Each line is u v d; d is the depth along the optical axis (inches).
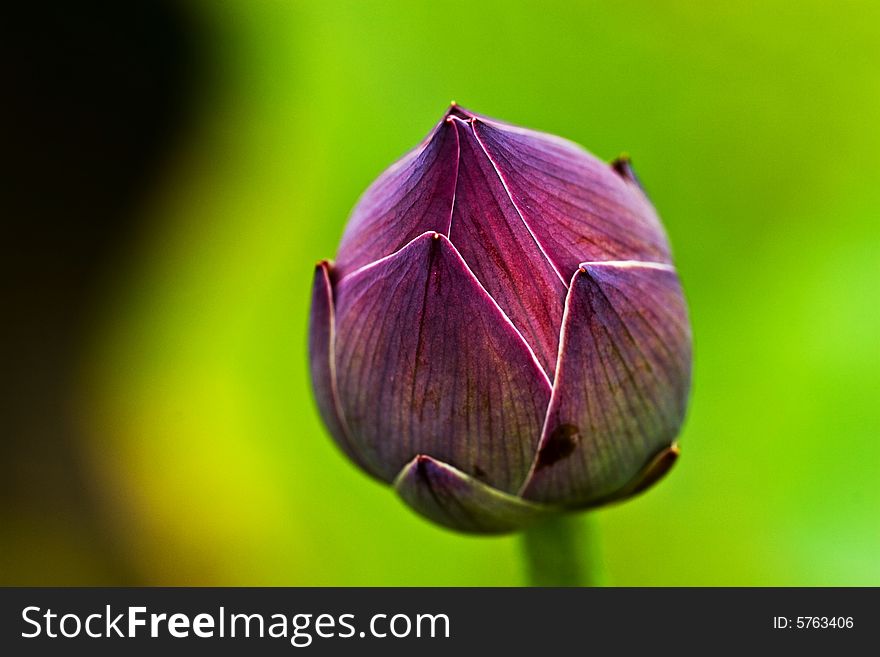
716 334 14.7
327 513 15.3
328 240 15.0
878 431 14.2
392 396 10.8
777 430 14.4
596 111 14.9
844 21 14.4
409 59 14.7
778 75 14.6
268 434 15.3
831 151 14.7
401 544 15.2
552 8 14.6
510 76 14.8
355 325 10.9
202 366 15.2
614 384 10.7
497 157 10.5
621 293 10.6
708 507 14.6
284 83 14.8
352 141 14.8
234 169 15.2
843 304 14.3
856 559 14.0
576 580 12.3
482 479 10.9
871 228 14.4
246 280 15.1
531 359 10.5
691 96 14.8
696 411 14.7
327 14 14.5
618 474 11.0
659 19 14.5
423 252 10.4
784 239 14.7
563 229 10.6
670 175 14.9
